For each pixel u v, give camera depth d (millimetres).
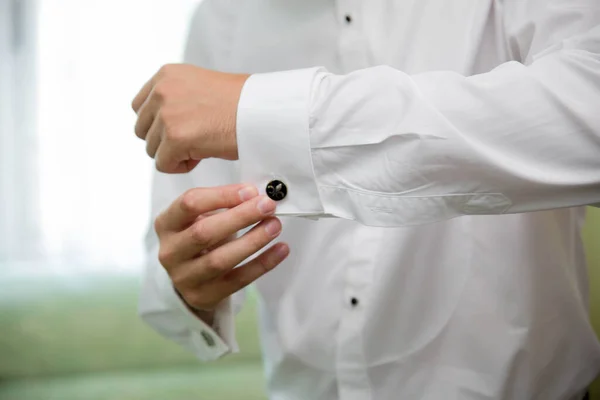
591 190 518
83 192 2465
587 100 509
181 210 587
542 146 517
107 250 2443
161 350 2180
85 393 1969
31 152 2461
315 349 787
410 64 732
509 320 713
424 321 738
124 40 2498
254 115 552
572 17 593
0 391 2047
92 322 2205
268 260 627
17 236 2457
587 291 793
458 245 724
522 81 522
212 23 852
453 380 730
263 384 1944
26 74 2461
